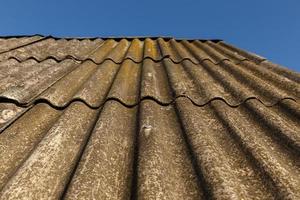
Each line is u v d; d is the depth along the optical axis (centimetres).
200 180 165
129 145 207
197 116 242
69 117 229
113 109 249
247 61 425
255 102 269
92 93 284
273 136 217
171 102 277
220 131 226
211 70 378
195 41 600
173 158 192
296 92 305
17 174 161
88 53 456
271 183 161
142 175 162
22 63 385
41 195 152
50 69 355
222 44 569
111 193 158
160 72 376
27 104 260
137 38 600
